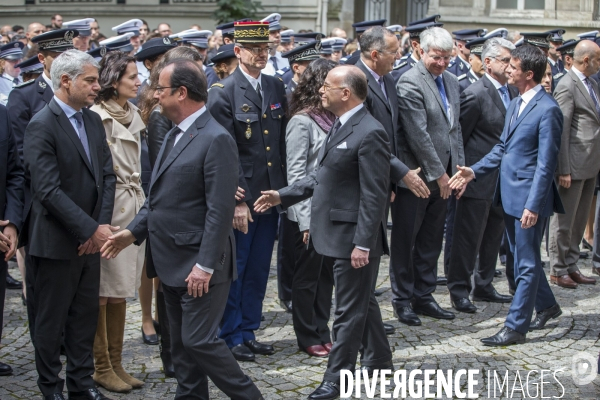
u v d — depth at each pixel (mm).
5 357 5520
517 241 5719
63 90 4469
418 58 7555
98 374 4926
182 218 4145
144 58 6137
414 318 6188
